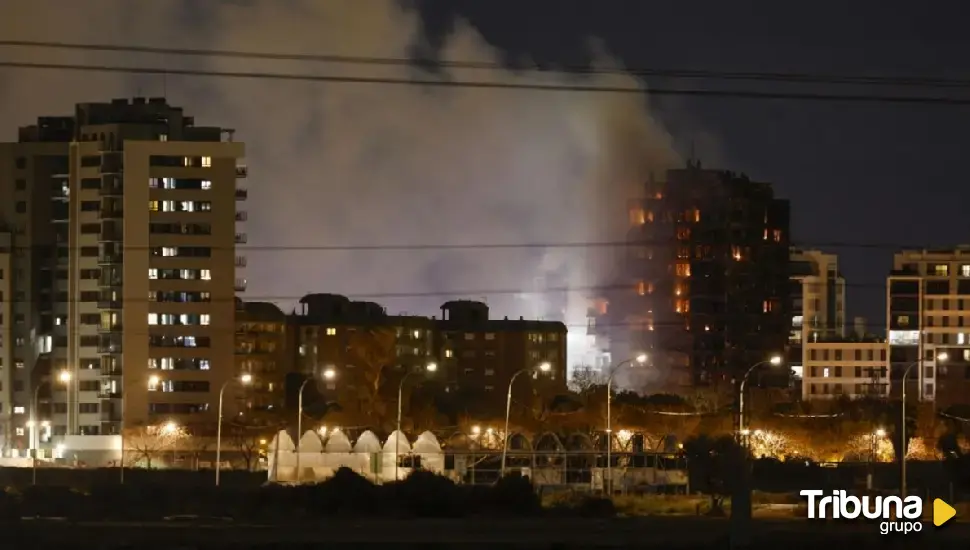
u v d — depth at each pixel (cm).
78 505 12225
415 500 11844
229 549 8450
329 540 8894
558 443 15238
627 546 8500
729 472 9450
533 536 9294
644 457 14862
